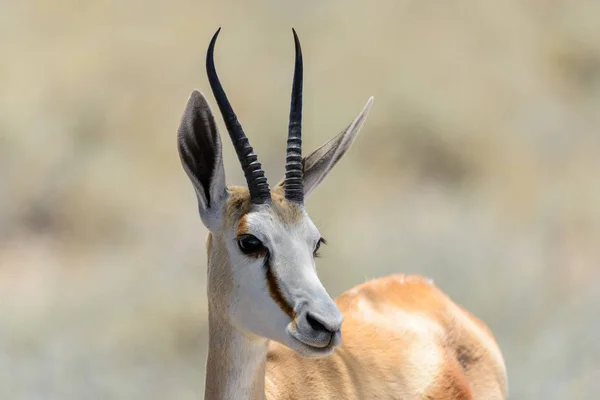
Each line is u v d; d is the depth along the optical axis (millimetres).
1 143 60406
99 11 74500
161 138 63531
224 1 75875
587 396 39406
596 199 57438
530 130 66188
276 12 74625
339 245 48094
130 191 58469
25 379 39844
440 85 68062
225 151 55781
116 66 69438
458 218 54344
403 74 67938
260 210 22031
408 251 48406
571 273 49875
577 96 71938
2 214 57531
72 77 67875
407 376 26109
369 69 68688
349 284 45469
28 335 42562
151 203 57562
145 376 40562
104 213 57031
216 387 22969
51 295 47188
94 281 48875
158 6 75188
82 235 56219
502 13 75375
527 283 46969
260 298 21656
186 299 45062
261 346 22750
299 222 22266
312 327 20984
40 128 62094
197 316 44125
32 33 72562
